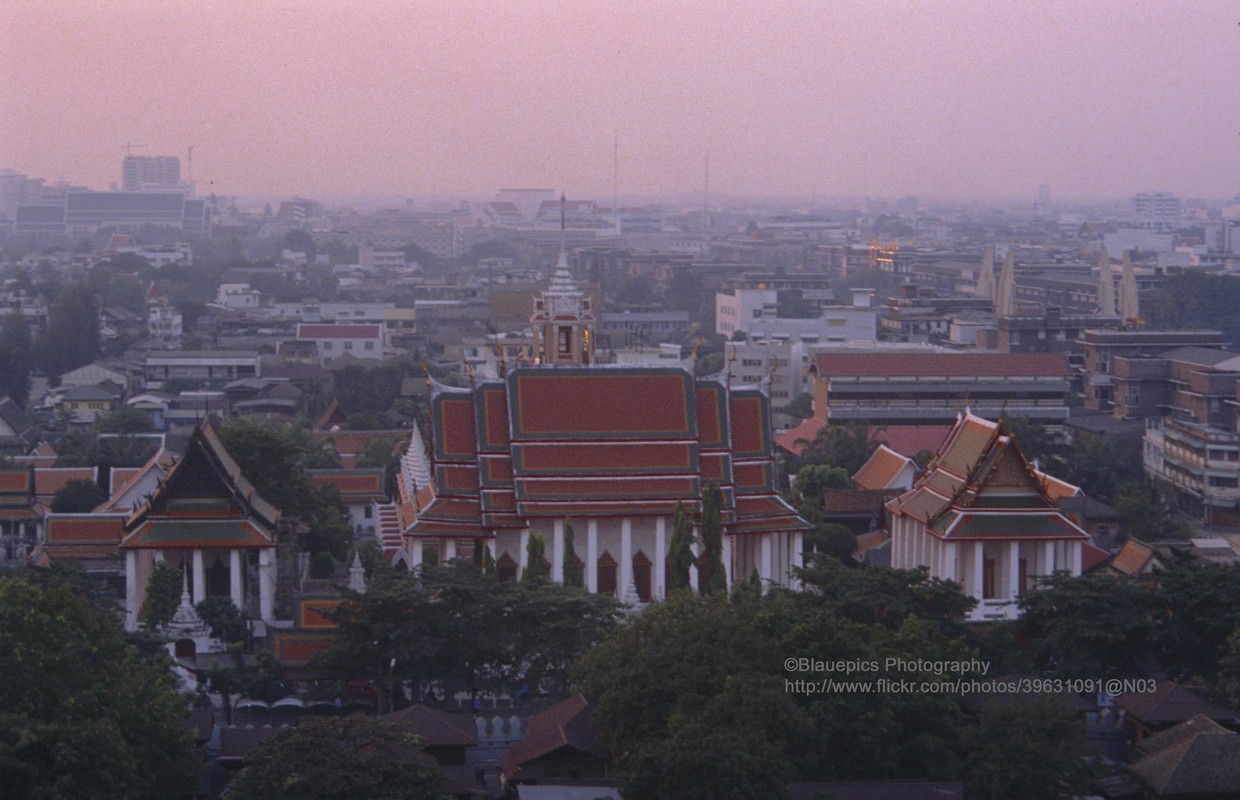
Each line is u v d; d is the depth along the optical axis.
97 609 123.81
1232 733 97.88
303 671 117.31
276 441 161.38
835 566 123.75
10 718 85.19
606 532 141.88
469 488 141.62
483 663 116.25
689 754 87.44
